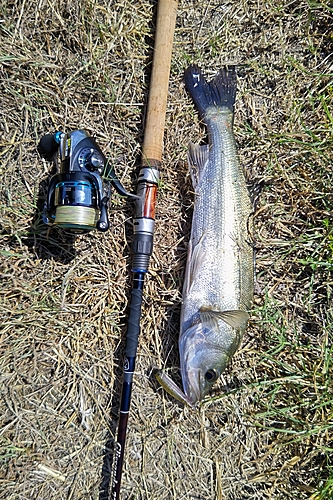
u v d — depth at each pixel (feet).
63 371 1.51
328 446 1.62
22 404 1.48
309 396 1.62
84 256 1.54
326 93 1.73
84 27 1.55
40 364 1.50
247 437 1.61
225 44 1.68
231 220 1.51
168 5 1.52
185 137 1.62
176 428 1.57
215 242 1.49
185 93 1.63
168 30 1.52
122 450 1.37
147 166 1.46
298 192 1.70
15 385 1.48
